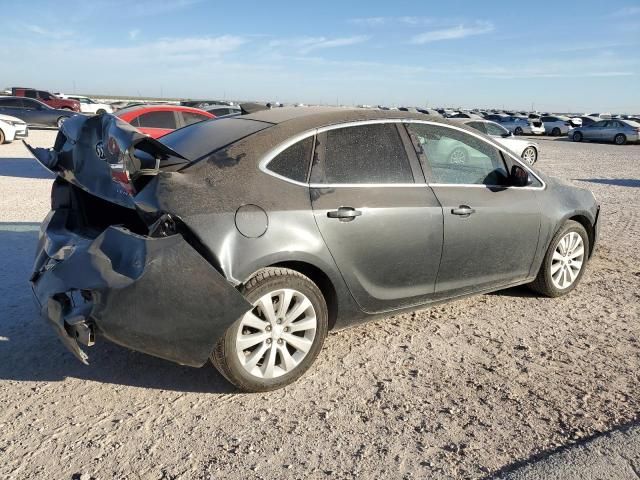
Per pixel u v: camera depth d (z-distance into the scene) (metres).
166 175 3.16
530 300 5.05
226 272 3.08
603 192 12.06
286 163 3.47
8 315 4.34
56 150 3.75
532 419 3.14
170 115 11.72
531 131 41.44
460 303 4.93
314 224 3.40
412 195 3.88
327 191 3.54
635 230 8.06
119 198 3.26
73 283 3.03
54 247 3.52
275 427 3.04
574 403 3.31
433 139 4.19
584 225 5.36
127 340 3.01
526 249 4.65
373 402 3.30
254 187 3.30
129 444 2.86
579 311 4.81
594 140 35.47
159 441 2.89
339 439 2.94
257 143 3.47
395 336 4.21
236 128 3.74
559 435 2.99
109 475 2.63
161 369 3.63
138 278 2.91
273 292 3.28
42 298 3.25
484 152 4.48
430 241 3.94
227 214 3.13
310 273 3.61
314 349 3.51
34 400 3.24
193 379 3.53
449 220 4.02
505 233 4.42
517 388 3.48
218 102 28.05
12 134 19.48
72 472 2.64
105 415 3.12
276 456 2.79
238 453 2.81
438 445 2.90
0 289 4.87
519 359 3.88
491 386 3.50
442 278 4.13
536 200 4.68
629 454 2.81
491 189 4.41
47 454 2.77
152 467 2.69
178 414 3.14
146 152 3.31
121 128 3.17
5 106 25.28
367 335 4.21
